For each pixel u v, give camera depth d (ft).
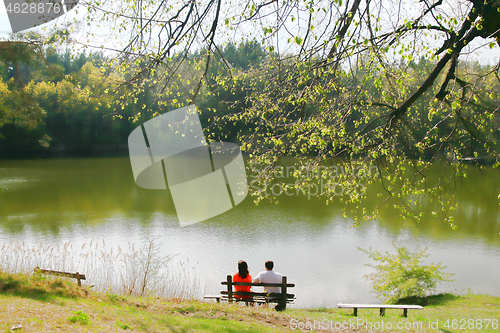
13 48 24.43
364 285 32.42
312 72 18.22
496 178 97.19
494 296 28.84
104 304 18.49
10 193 74.90
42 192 76.33
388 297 29.78
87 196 72.64
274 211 61.87
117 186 83.97
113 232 48.29
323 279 33.68
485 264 37.83
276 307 21.68
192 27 18.08
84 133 180.24
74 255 37.01
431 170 101.09
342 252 41.39
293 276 34.40
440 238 47.24
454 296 28.32
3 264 24.52
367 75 16.69
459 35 19.06
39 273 21.75
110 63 19.04
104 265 28.53
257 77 22.93
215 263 37.47
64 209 61.31
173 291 26.08
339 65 16.84
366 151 20.99
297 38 15.06
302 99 17.61
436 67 19.31
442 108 17.71
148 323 15.40
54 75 24.12
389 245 44.32
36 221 53.36
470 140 21.39
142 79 19.04
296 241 45.50
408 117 26.71
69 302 17.35
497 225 53.26
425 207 64.34
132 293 24.85
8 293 17.33
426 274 29.58
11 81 36.09
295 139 21.02
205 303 21.29
